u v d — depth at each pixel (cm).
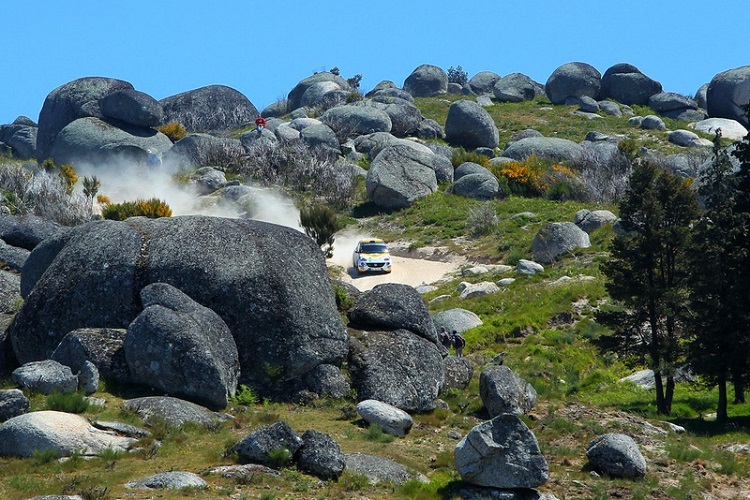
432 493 6938
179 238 10012
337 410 9275
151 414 8188
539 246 17962
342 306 10744
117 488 6412
